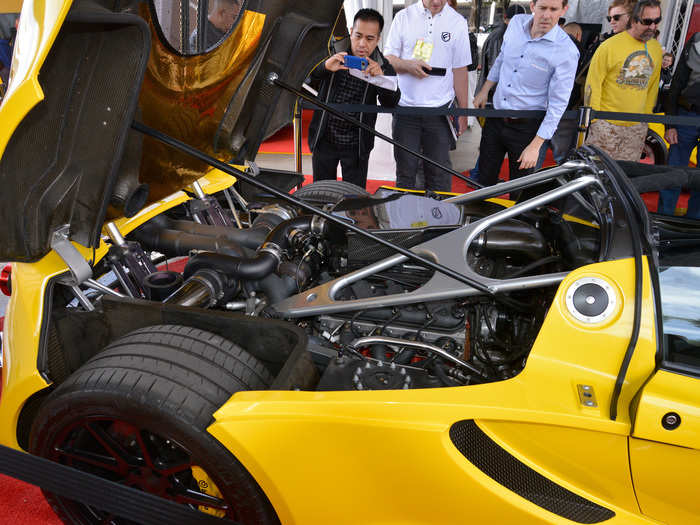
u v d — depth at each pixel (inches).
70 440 63.7
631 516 55.4
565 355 56.2
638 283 53.3
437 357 72.5
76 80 52.7
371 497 56.7
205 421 55.4
